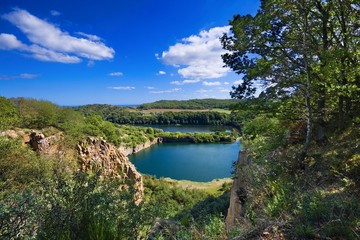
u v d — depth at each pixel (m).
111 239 4.42
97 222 4.45
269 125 12.43
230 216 11.97
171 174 70.75
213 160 85.81
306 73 9.47
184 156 94.19
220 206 18.17
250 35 10.60
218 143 122.94
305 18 9.73
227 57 12.30
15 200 4.00
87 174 5.07
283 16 10.38
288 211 5.66
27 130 39.06
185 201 37.69
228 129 15.52
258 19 10.08
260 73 9.92
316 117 11.15
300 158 9.13
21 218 3.92
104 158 45.19
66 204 4.48
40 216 4.17
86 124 53.88
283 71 10.08
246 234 5.20
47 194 4.49
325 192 6.50
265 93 10.83
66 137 42.59
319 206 5.31
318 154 9.66
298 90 10.30
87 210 4.54
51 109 48.44
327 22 11.56
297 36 10.75
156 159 90.88
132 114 194.38
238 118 12.83
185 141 127.94
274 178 8.76
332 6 11.15
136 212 5.37
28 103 48.09
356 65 9.92
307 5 10.34
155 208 5.84
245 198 9.95
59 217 4.27
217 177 66.56
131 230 5.13
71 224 4.35
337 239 4.37
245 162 14.02
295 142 12.77
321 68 9.17
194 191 43.97
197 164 80.88
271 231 5.05
